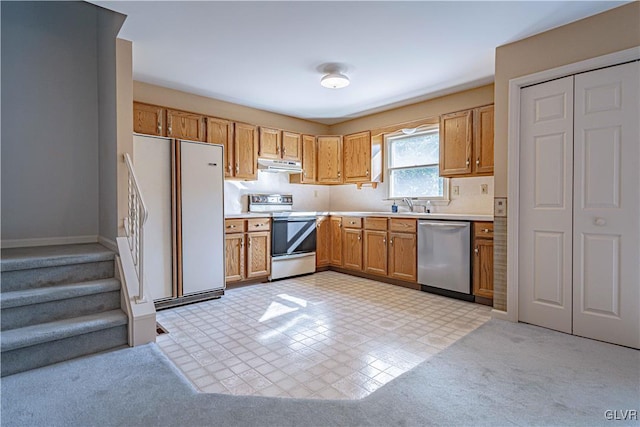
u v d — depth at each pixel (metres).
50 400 1.56
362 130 4.84
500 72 2.69
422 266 3.67
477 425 1.40
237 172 4.12
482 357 2.02
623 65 2.15
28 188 2.88
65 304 2.18
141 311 2.21
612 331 2.21
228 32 2.46
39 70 2.91
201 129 3.82
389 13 2.21
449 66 3.07
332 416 1.46
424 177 4.33
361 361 2.06
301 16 2.24
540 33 2.46
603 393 1.62
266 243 4.10
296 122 4.91
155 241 3.07
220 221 3.49
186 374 1.91
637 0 2.06
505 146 2.67
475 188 3.80
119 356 2.02
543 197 2.50
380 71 3.19
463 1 2.06
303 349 2.23
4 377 1.77
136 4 2.09
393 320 2.78
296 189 5.07
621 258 2.18
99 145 3.12
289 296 3.52
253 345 2.30
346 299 3.40
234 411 1.49
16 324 2.00
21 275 2.19
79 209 3.10
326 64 3.03
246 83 3.51
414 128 4.27
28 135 2.88
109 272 2.51
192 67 3.10
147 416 1.45
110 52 2.69
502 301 2.73
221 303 3.28
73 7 3.05
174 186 3.17
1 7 2.77
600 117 2.24
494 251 2.76
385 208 4.75
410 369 1.90
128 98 2.57
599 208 2.26
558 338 2.30
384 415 1.47
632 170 2.13
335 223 4.72
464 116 3.63
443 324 2.68
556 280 2.45
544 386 1.69
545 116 2.48
